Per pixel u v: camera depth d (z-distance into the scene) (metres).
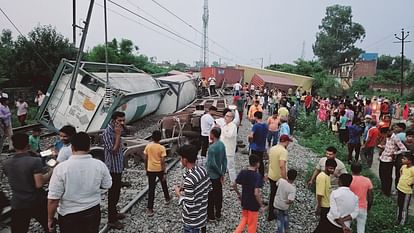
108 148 6.26
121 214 7.12
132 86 16.44
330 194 6.02
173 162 11.56
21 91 25.30
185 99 24.11
